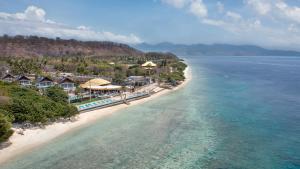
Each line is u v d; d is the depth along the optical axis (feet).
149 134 135.23
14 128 132.36
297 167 99.86
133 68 392.88
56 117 146.51
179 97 237.66
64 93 186.50
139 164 101.65
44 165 98.94
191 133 137.28
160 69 414.41
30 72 338.13
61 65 394.73
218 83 340.59
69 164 100.48
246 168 99.30
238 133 137.80
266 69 627.87
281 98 235.81
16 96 155.53
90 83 222.07
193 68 638.53
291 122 158.40
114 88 220.02
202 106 200.23
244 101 220.43
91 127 145.48
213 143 123.54
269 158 107.86
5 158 103.55
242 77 424.87
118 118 165.17
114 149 115.34
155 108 193.47
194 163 103.04
